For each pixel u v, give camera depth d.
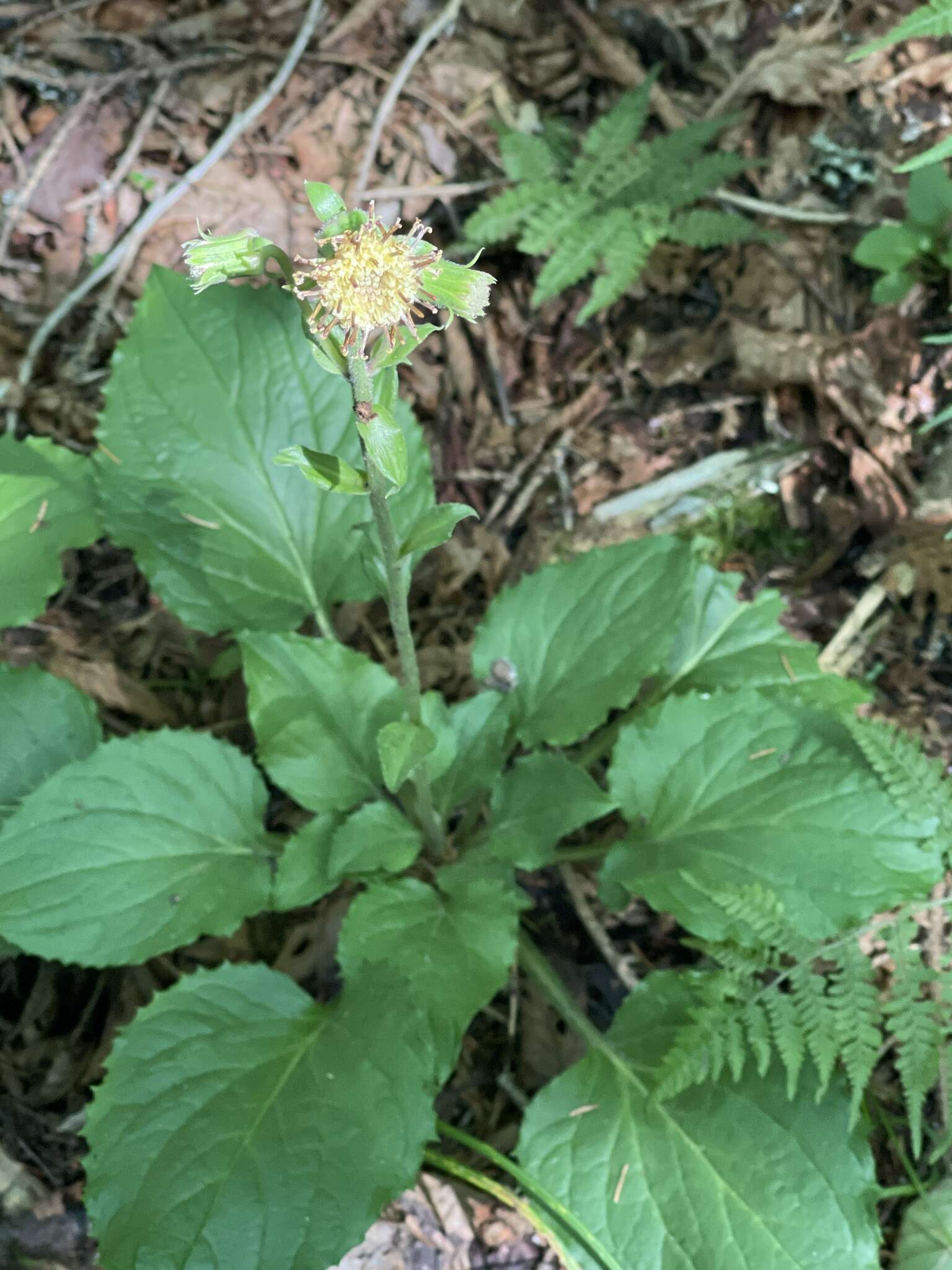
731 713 0.36
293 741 0.36
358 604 0.47
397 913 0.35
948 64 0.51
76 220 0.50
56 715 0.38
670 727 0.37
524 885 0.41
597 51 0.54
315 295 0.22
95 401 0.48
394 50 0.53
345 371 0.23
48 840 0.34
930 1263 0.33
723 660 0.40
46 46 0.51
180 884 0.36
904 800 0.33
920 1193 0.34
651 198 0.49
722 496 0.47
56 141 0.50
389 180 0.52
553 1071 0.38
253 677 0.36
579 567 0.39
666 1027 0.34
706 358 0.50
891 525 0.45
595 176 0.49
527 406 0.50
